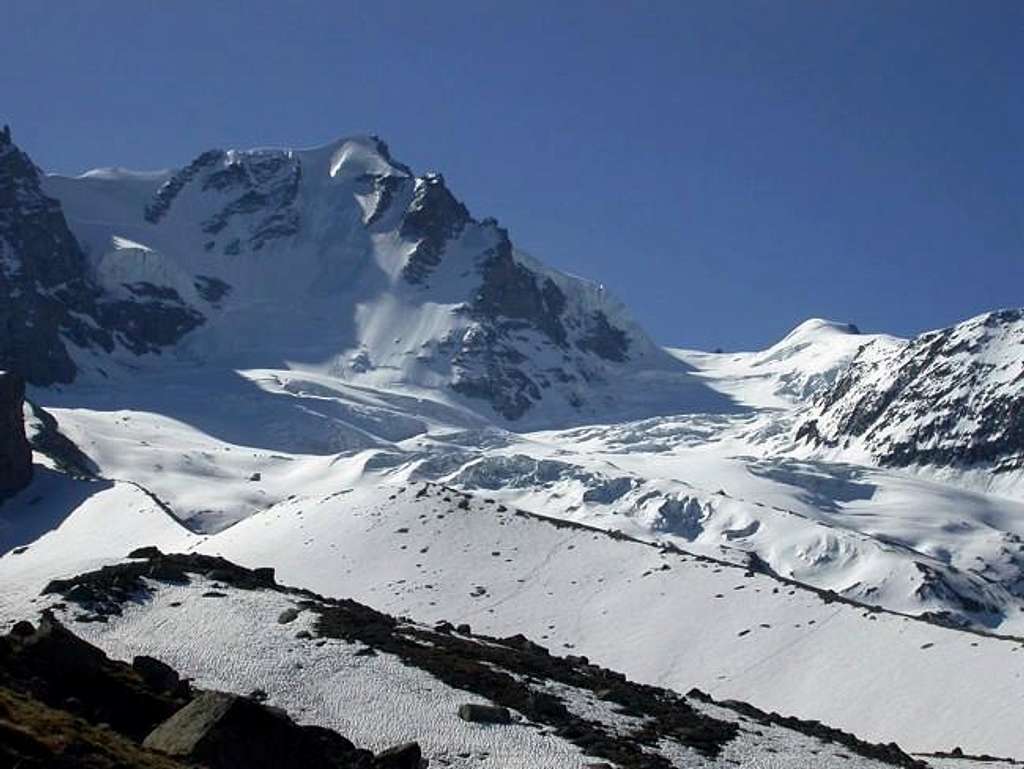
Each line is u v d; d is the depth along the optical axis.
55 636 62.09
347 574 133.62
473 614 125.19
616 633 122.25
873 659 113.62
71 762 48.16
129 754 50.75
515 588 129.38
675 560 131.88
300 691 71.81
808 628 120.06
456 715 70.56
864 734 105.38
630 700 79.38
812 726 85.56
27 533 197.38
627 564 132.50
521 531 138.75
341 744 59.78
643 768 67.31
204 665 73.31
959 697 106.50
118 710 60.28
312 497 158.62
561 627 123.25
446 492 148.00
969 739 101.38
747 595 125.00
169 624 78.75
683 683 115.06
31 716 51.22
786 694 111.94
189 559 91.00
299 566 136.62
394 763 59.56
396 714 70.12
